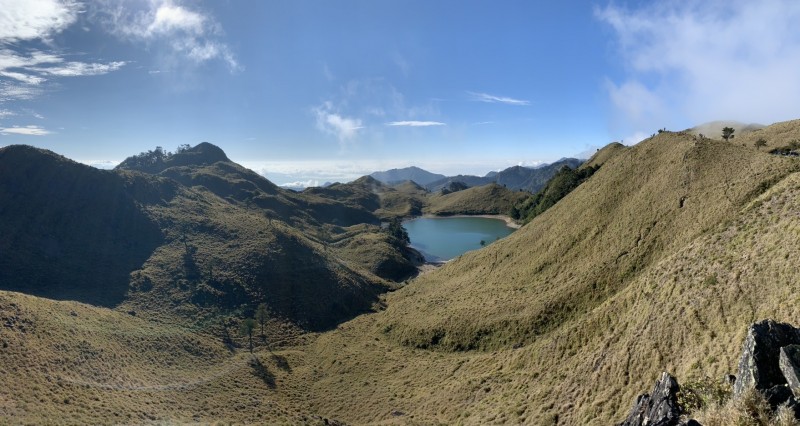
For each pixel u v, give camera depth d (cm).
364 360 6850
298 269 10762
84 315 6488
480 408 4078
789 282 2572
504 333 6078
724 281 3112
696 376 2466
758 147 9969
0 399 3403
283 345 7875
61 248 9456
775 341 1322
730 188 5569
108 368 5078
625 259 5859
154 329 7144
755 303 2673
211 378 5941
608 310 4366
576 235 7581
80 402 3862
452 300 8356
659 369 2905
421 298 9419
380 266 14275
